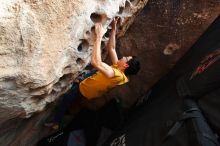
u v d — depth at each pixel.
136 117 3.17
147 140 2.54
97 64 2.38
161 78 3.67
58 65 2.03
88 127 3.25
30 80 1.86
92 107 3.72
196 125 2.05
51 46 1.88
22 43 1.72
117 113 3.39
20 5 1.65
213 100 2.24
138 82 3.79
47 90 2.08
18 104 2.01
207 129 2.05
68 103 2.89
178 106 2.49
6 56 1.70
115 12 2.33
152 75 3.73
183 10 3.37
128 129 3.01
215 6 3.32
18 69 1.78
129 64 2.68
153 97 3.37
